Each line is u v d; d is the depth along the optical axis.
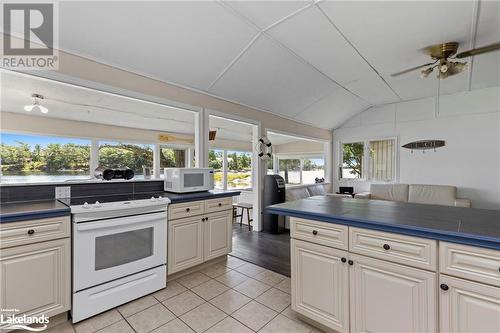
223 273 2.65
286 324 1.77
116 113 4.54
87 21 2.00
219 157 7.46
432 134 4.88
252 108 4.21
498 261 1.04
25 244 1.56
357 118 5.90
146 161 6.11
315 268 1.65
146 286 2.14
